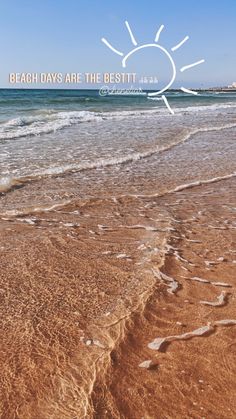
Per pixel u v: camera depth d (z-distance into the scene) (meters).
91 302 3.04
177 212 5.57
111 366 2.33
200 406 2.08
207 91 126.38
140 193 6.52
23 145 10.52
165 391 2.16
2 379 2.20
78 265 3.72
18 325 2.71
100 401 2.07
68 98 43.56
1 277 3.42
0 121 16.88
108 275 3.52
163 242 4.38
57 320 2.78
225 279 3.57
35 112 23.06
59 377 2.23
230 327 2.80
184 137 12.89
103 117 19.27
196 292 3.29
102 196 6.25
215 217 5.39
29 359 2.37
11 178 6.99
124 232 4.71
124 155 9.48
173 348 2.53
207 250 4.23
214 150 10.77
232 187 7.12
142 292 3.22
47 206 5.64
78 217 5.24
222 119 19.69
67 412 2.00
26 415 1.97
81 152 9.73
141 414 2.01
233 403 2.11
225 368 2.37
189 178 7.65
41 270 3.58
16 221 4.98
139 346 2.53
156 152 10.20
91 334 2.63
